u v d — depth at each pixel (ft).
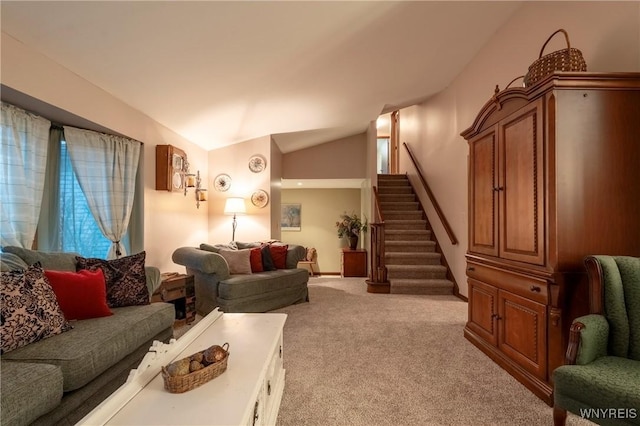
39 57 7.13
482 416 5.75
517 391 6.59
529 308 6.77
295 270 13.80
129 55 7.92
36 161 8.00
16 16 6.05
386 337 9.63
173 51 8.13
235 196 17.25
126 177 10.55
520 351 7.07
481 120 8.77
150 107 10.94
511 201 7.41
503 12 10.72
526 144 6.89
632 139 6.19
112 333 5.90
